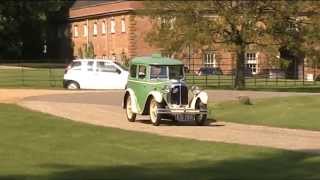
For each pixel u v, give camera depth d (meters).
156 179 13.28
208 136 21.27
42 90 44.22
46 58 118.50
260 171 14.32
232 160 16.05
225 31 52.59
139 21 94.69
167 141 19.77
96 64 46.84
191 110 24.86
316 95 34.81
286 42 52.81
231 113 29.22
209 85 54.78
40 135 21.30
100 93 41.38
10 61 99.75
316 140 20.19
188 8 52.06
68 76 46.78
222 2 51.81
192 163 15.59
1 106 32.25
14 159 16.20
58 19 118.00
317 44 52.84
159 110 24.69
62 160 16.05
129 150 17.88
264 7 51.75
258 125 25.16
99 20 106.19
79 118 27.02
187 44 52.47
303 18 52.47
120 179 13.29
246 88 51.28
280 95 37.94
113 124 25.09
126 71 47.19
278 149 17.91
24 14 109.00
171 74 25.59
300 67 70.44
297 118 26.48
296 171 14.29
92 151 17.70
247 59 72.62
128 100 26.78
